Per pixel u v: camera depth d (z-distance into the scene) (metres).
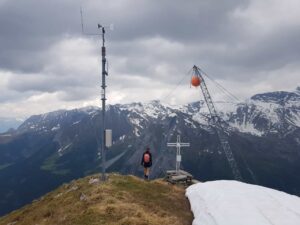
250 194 32.62
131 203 32.50
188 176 46.31
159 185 40.69
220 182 37.78
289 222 26.14
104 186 36.50
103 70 40.09
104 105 40.34
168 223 29.38
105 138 39.84
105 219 28.62
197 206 32.97
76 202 34.34
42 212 35.94
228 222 26.80
